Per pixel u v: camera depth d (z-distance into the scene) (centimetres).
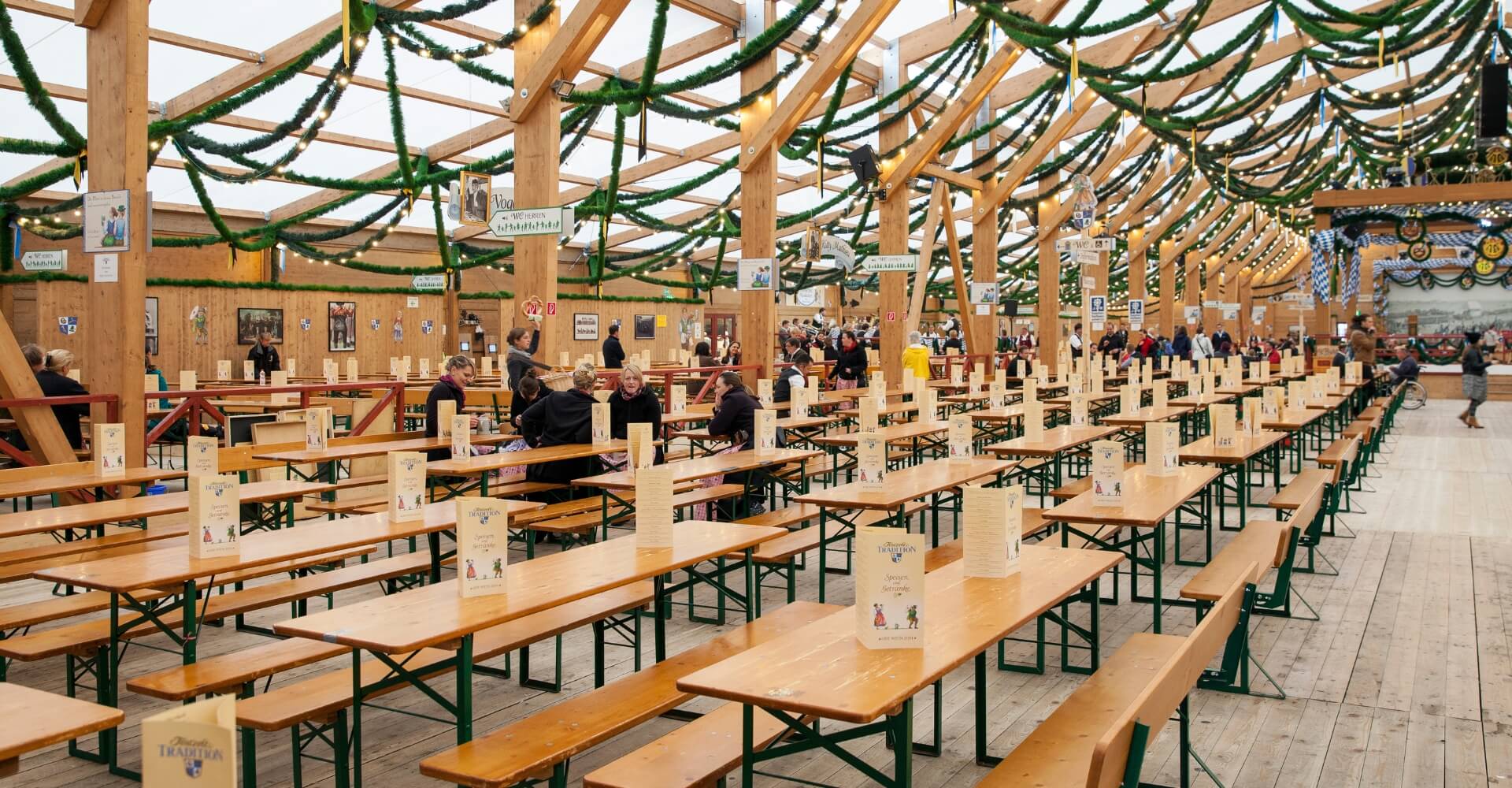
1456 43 1355
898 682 245
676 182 2092
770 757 271
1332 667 480
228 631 534
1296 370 1681
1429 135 1903
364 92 1493
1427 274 3120
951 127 1619
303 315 1956
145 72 745
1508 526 814
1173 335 3130
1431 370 2438
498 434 891
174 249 1828
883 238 1700
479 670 473
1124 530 818
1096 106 2023
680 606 591
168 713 162
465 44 1396
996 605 312
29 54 1250
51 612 423
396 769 366
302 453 664
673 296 2638
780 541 575
